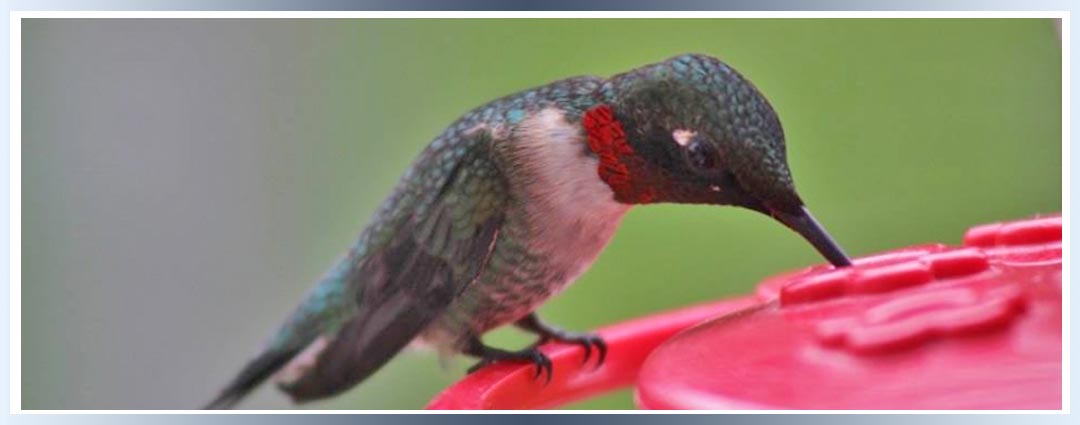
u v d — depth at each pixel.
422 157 1.15
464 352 1.15
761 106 1.12
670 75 1.13
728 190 1.12
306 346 1.16
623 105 1.13
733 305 1.15
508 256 1.14
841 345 1.10
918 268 1.10
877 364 1.09
